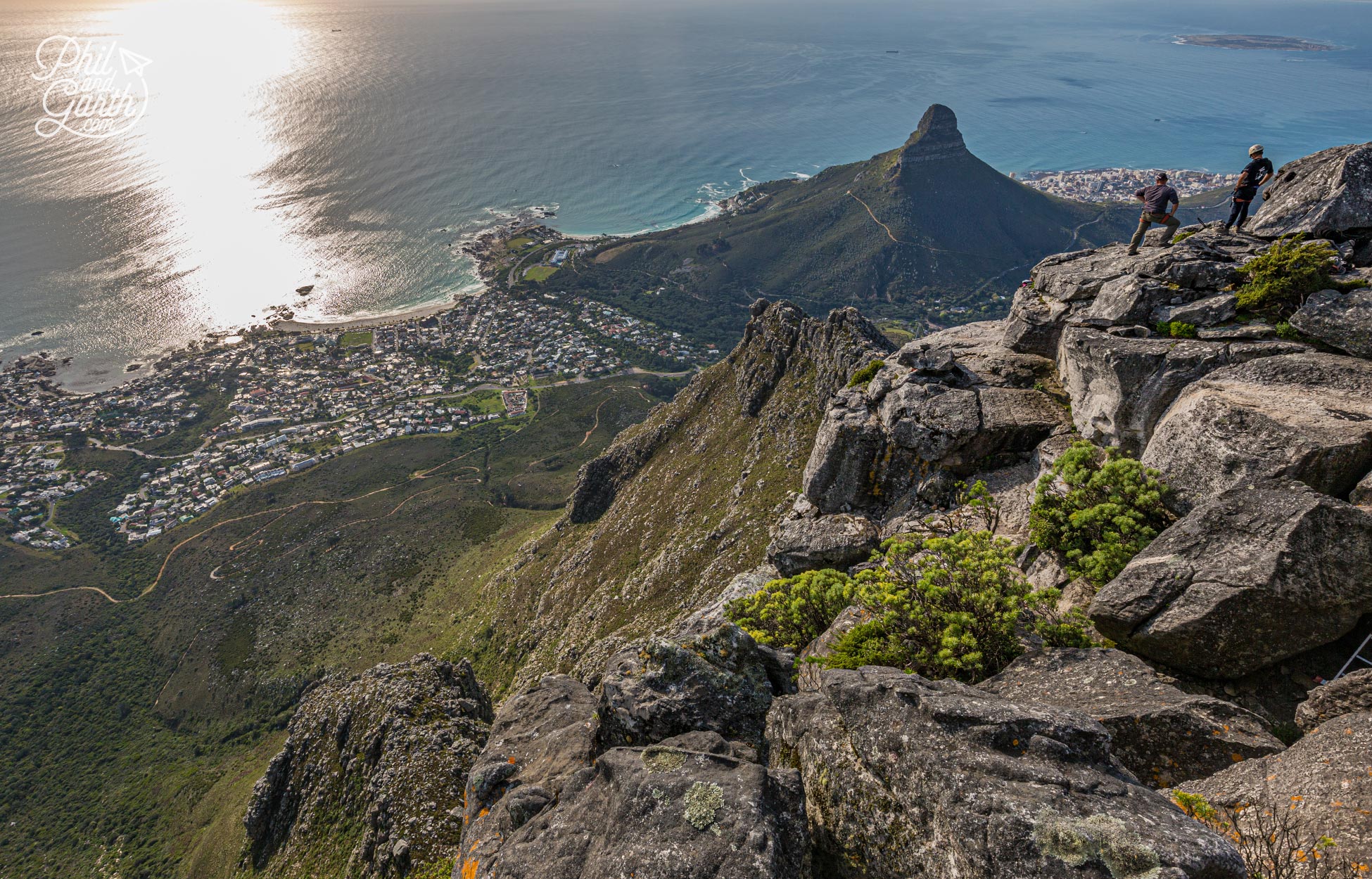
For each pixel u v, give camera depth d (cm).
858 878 951
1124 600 1425
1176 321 2106
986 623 1522
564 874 954
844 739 1094
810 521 2833
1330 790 889
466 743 5650
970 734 970
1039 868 772
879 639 1636
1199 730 1113
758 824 923
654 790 1008
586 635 7656
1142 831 773
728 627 1480
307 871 5844
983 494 2391
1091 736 934
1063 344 2523
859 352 7356
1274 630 1254
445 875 4222
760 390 9775
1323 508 1256
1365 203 2144
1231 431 1574
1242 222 2536
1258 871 850
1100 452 2028
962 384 2780
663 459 11219
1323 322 1758
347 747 6700
